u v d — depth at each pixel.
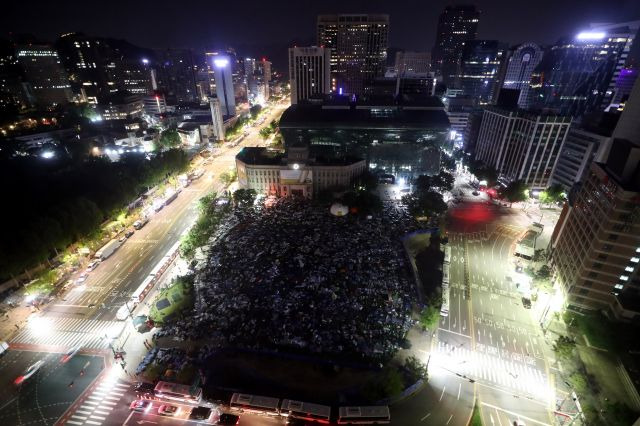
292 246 170.12
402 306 135.50
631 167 114.75
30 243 147.62
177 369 110.56
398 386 100.25
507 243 189.50
